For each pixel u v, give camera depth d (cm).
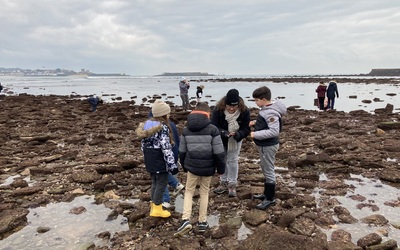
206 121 506
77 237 506
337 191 680
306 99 3186
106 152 1048
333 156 934
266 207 589
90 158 973
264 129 562
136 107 2431
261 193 661
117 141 1232
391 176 743
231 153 628
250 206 604
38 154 1027
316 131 1365
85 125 1574
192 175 519
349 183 734
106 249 467
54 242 491
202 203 522
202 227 511
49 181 773
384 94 3700
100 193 701
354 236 491
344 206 604
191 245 470
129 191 698
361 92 4078
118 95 3953
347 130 1390
